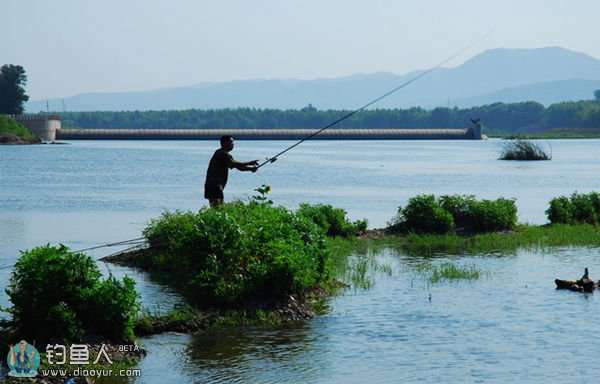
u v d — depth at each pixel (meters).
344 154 158.88
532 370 13.12
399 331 15.65
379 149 199.25
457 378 12.71
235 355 14.00
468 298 18.77
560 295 19.08
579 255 25.86
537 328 15.84
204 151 165.25
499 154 157.88
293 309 17.31
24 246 29.56
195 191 61.38
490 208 31.84
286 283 17.80
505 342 14.81
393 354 14.05
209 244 18.22
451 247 27.89
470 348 14.41
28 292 14.27
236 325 16.25
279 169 99.25
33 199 53.78
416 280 21.17
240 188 64.88
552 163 116.88
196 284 17.59
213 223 18.47
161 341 14.98
